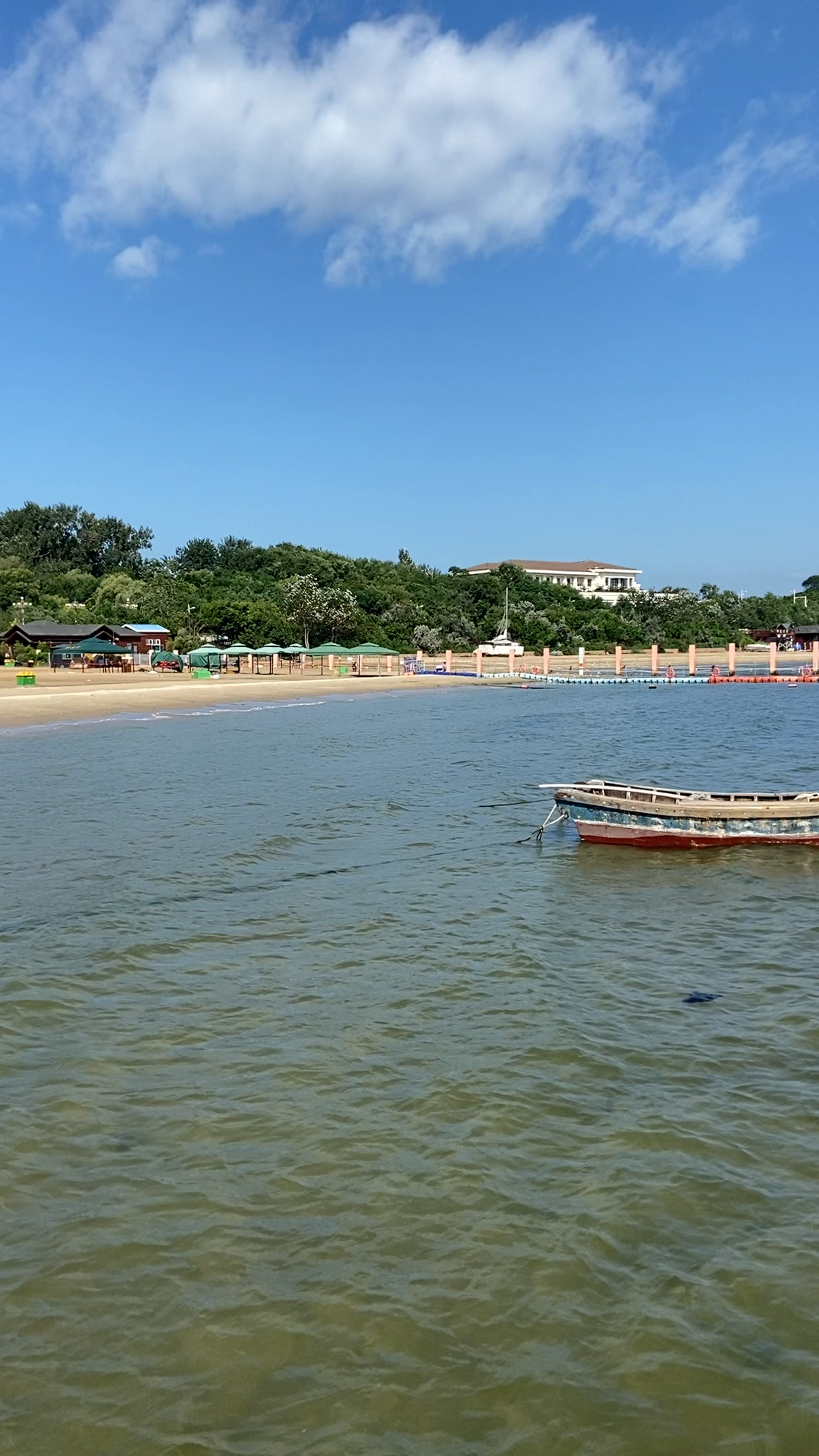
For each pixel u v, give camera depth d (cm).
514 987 1212
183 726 4825
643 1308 636
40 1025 1090
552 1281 661
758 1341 610
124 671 9269
